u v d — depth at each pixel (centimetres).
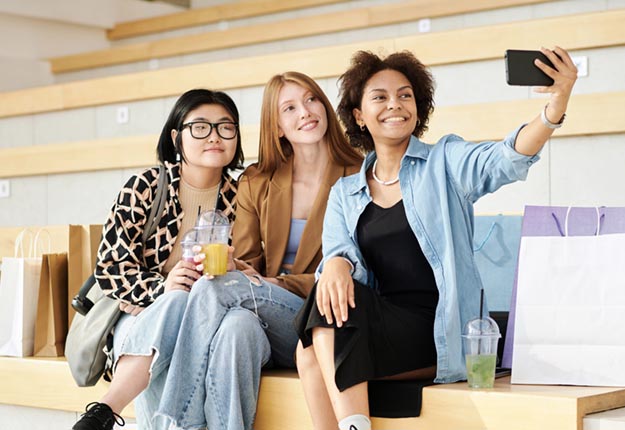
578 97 288
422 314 208
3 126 438
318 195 243
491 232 259
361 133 228
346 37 424
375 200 215
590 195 289
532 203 296
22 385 279
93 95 407
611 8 356
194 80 378
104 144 380
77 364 244
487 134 303
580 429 182
